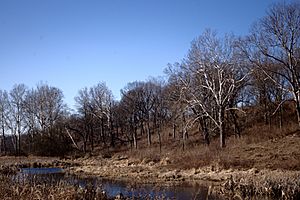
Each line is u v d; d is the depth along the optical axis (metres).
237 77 57.41
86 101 94.62
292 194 23.69
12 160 65.62
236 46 54.53
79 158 69.81
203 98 57.47
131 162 52.81
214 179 34.66
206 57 55.66
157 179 36.91
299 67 52.22
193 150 53.03
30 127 85.69
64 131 89.06
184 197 25.83
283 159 38.22
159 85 91.06
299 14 50.22
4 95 85.81
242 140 53.62
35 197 17.36
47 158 71.56
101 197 20.17
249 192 25.33
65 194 18.25
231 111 60.78
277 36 50.41
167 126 87.19
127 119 92.62
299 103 50.53
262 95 67.50
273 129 55.91
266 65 53.50
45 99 85.88
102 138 95.75
